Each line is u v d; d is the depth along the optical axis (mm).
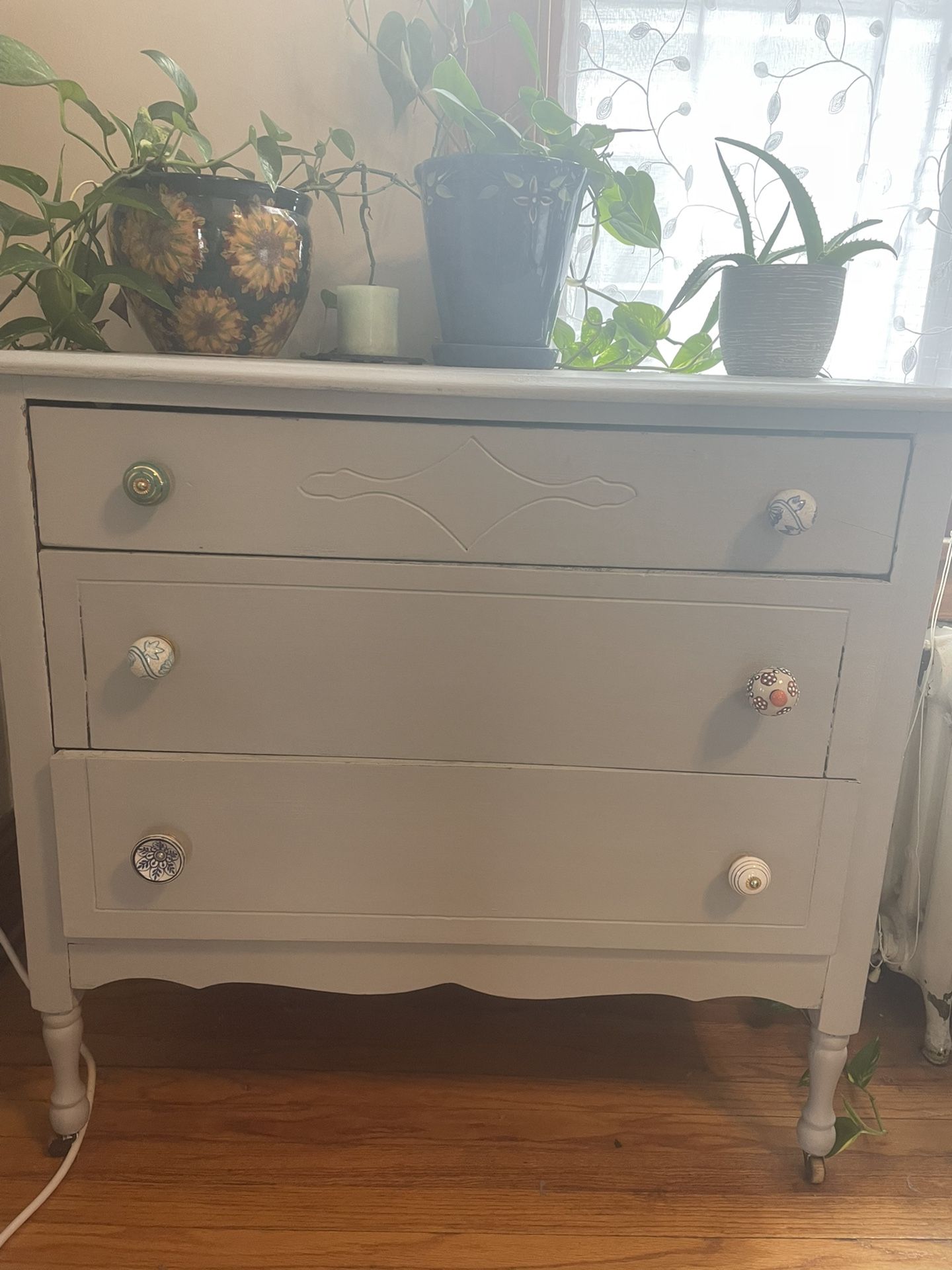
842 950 836
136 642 723
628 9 1024
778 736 775
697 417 711
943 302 1093
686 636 751
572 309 1136
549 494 724
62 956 831
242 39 1024
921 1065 1081
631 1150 939
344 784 778
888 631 756
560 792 784
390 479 718
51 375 685
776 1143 956
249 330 873
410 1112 978
